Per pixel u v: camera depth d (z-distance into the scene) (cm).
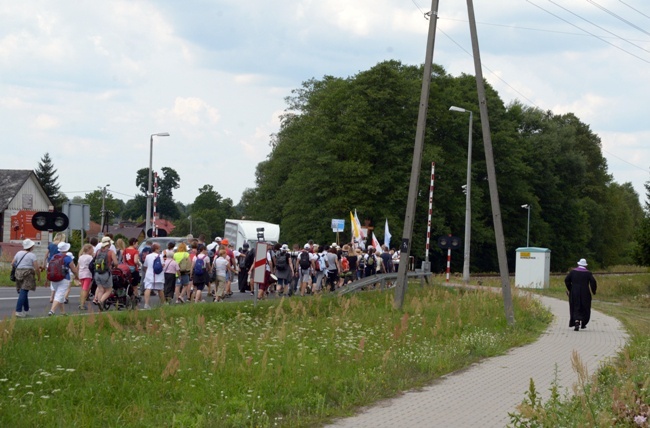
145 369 1198
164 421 932
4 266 3772
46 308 2242
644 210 5472
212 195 15350
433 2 2400
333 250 3259
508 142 7194
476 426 957
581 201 9025
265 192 7662
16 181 7275
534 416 831
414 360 1452
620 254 10456
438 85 6519
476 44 2286
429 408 1063
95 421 920
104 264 2061
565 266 8912
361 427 940
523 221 7806
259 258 2184
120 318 1733
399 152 6044
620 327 2300
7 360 1188
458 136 6806
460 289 3391
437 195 6212
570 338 1984
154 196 5216
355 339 1678
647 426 770
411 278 3534
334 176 6112
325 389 1153
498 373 1385
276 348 1439
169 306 2006
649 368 1248
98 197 13675
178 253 2561
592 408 845
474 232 6706
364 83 6072
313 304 2327
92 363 1214
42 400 987
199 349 1320
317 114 6462
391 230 5981
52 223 2705
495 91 7319
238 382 1141
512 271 7838
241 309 2125
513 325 2183
